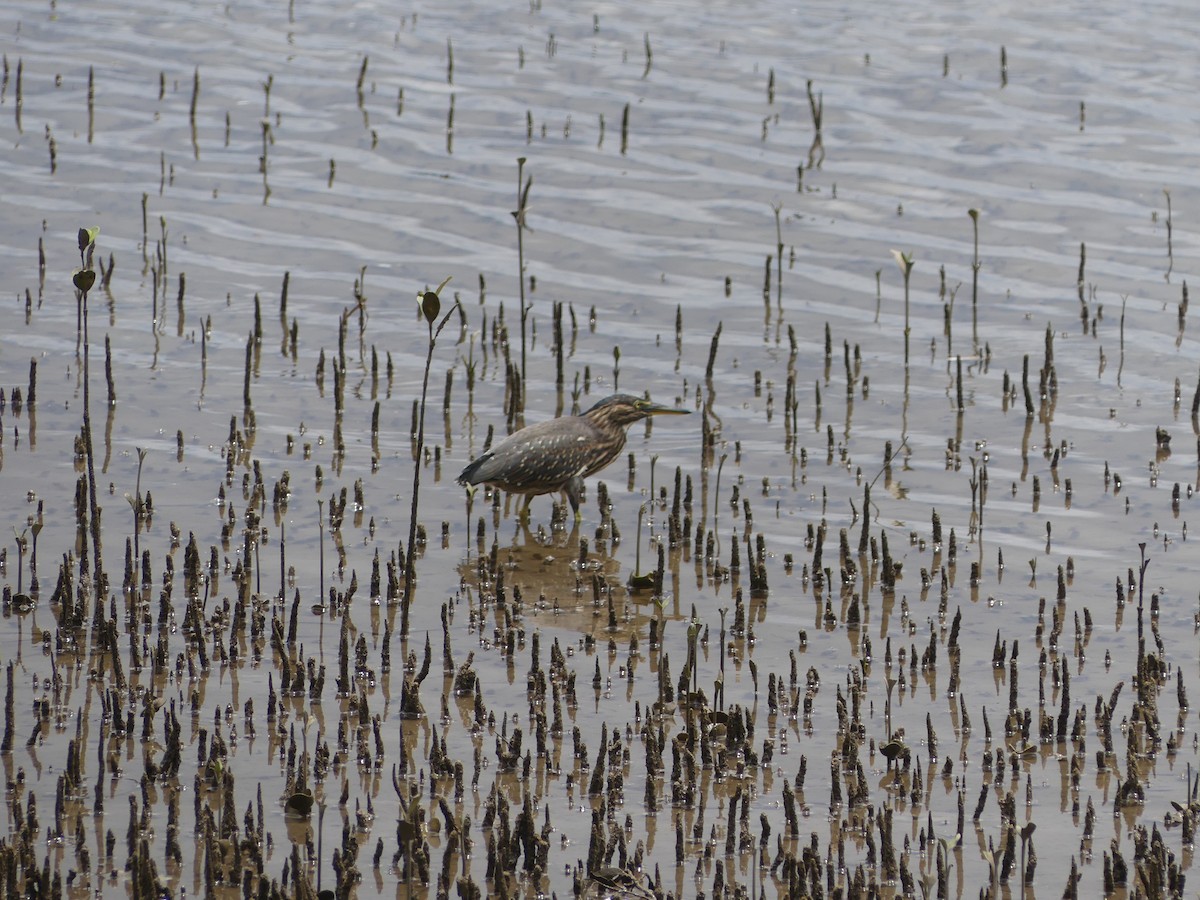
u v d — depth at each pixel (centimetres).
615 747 1174
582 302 2370
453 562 1580
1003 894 1041
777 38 3491
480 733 1229
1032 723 1277
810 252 2553
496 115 3064
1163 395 2078
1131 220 2652
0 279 2317
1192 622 1461
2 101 3020
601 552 1631
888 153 2917
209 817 1032
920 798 1149
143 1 3638
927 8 3700
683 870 1061
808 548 1641
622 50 3409
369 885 1034
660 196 2739
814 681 1319
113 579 1477
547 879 1043
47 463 1755
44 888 971
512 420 1953
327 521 1655
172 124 2973
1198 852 1087
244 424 1908
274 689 1282
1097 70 3288
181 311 2259
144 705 1186
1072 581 1558
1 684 1266
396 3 3691
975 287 2256
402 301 2348
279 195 2702
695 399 2066
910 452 1908
